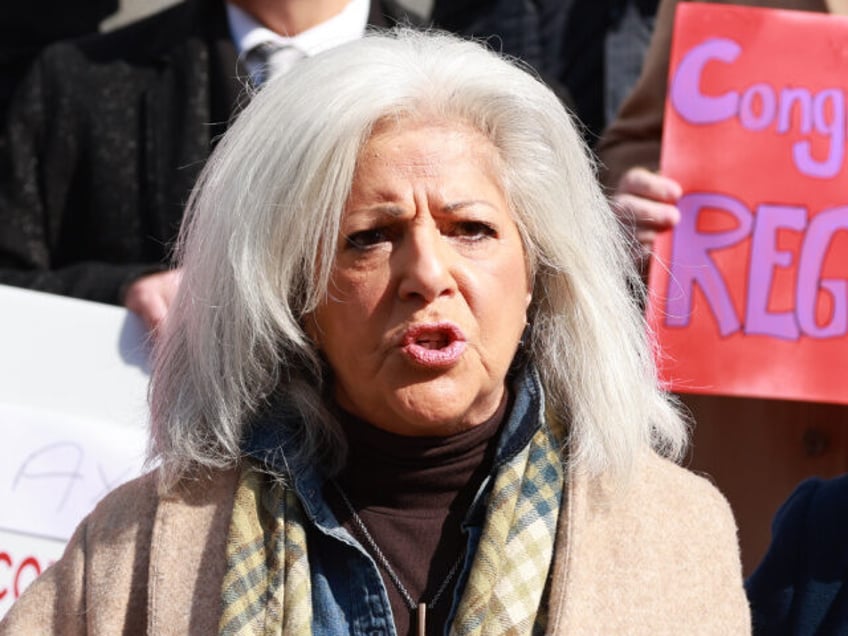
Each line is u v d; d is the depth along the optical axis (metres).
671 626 4.98
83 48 8.05
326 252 4.97
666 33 8.46
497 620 4.83
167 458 5.21
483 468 5.19
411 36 5.30
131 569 5.16
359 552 5.05
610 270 5.35
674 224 7.57
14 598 6.74
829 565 5.49
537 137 5.16
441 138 5.01
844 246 7.57
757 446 8.09
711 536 5.18
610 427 5.16
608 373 5.21
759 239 7.57
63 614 5.21
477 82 5.09
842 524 5.53
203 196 5.27
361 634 5.00
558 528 5.03
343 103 4.97
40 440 6.88
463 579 5.01
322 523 5.09
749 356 7.50
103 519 5.31
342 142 4.95
